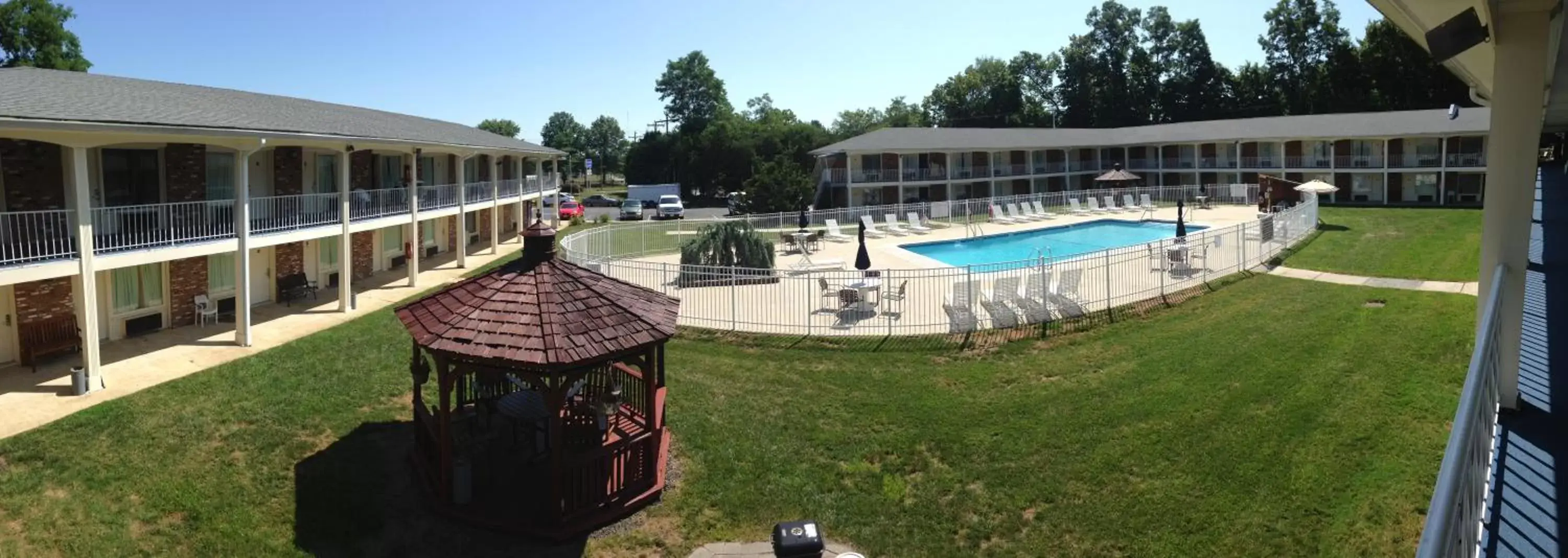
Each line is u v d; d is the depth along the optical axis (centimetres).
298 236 2128
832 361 1712
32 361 1680
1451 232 3394
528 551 1051
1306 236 3312
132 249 1703
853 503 1141
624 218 5888
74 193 1728
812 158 8238
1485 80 1282
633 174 9206
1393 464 1112
